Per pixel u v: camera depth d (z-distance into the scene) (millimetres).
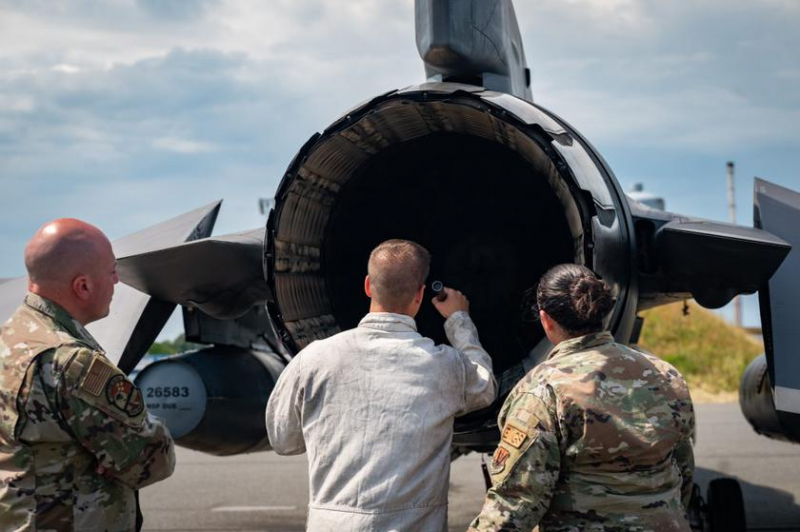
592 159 4039
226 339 5516
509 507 2750
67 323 2855
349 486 2816
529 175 4602
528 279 4652
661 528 2742
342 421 2873
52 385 2695
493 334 4645
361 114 3738
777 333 4004
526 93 5426
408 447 2828
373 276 3006
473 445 4520
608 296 2949
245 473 10562
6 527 2688
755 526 6953
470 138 4422
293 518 7645
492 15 4395
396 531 2775
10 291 5227
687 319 25000
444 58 4273
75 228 2912
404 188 4613
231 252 4066
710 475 9586
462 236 4742
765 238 3801
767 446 12016
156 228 5352
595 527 2746
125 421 2771
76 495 2760
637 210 4426
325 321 4188
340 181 4270
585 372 2812
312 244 4207
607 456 2734
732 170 53594
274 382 5801
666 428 2785
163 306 4879
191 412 5133
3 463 2715
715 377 22359
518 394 2879
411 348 2932
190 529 7172
